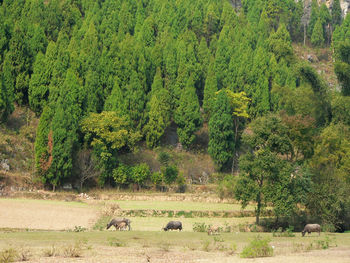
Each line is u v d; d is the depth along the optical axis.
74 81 76.12
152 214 59.59
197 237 37.09
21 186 67.00
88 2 107.88
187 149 86.19
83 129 73.88
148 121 84.25
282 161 56.91
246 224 56.75
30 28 85.38
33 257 25.00
